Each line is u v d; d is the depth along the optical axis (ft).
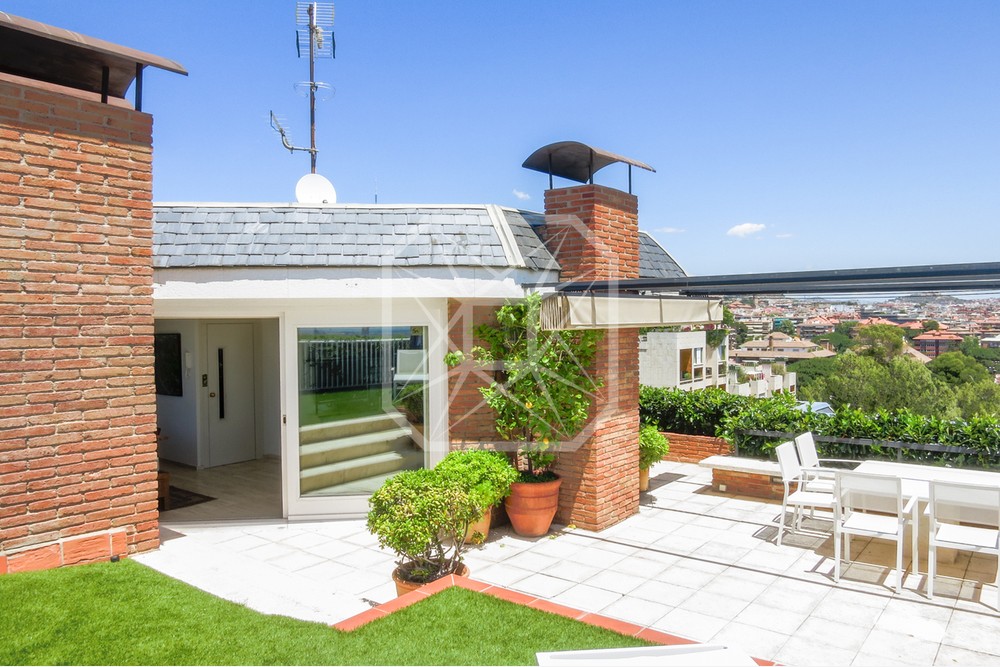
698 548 29.01
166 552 24.95
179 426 46.73
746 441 40.65
